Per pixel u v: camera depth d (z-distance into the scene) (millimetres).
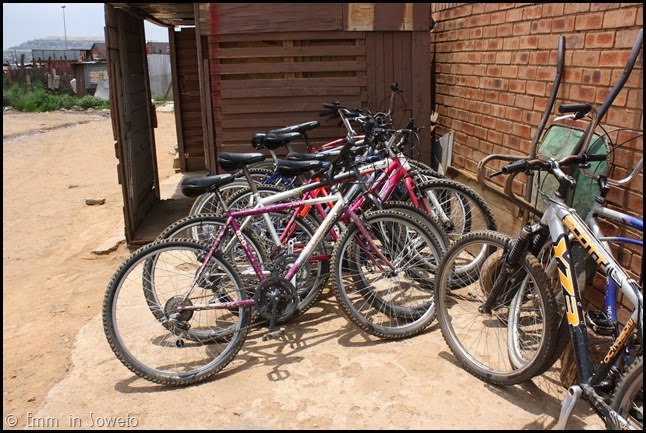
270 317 3162
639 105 2869
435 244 3484
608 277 2564
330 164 3471
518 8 4051
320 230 3346
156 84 28906
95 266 5176
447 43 5496
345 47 4973
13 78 26594
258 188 3961
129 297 3994
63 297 4465
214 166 5176
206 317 3523
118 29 5547
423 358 3170
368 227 3406
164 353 3303
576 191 3186
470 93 4953
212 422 2688
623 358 2357
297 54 4957
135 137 6078
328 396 2857
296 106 5086
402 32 4984
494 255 3354
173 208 6844
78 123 18781
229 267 3100
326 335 3477
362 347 3316
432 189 4016
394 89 4578
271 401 2832
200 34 4902
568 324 2514
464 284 3705
